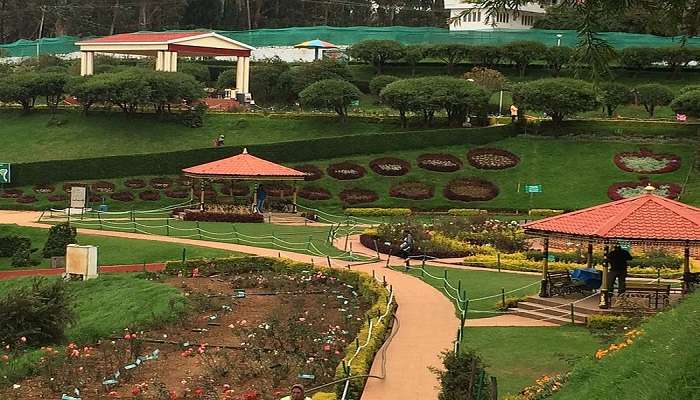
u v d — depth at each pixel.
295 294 35.84
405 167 75.62
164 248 48.28
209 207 64.19
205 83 110.56
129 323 31.27
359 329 28.47
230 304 33.94
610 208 33.97
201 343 27.84
